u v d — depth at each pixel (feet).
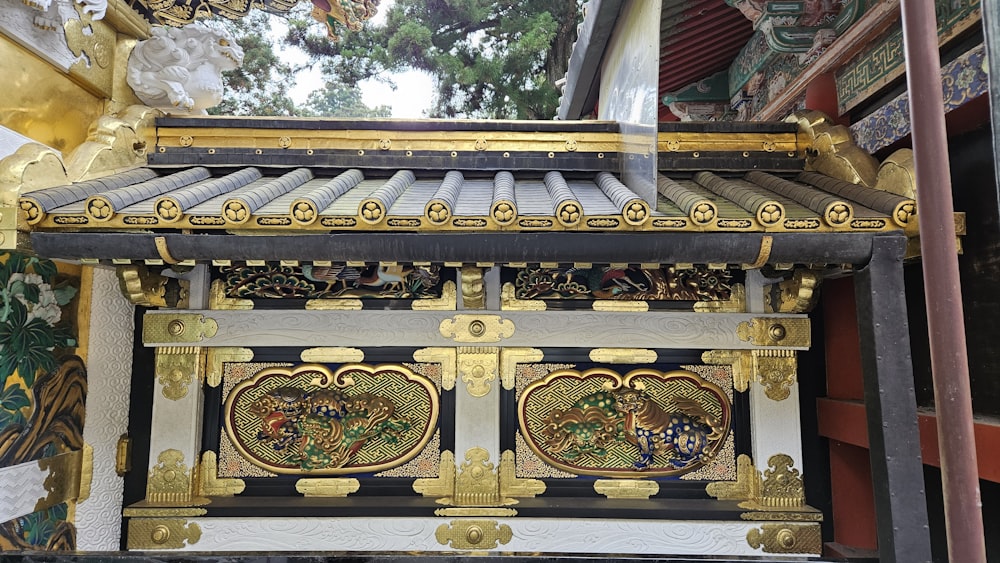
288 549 12.96
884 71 11.85
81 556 10.38
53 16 11.09
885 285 9.32
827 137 12.71
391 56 50.90
